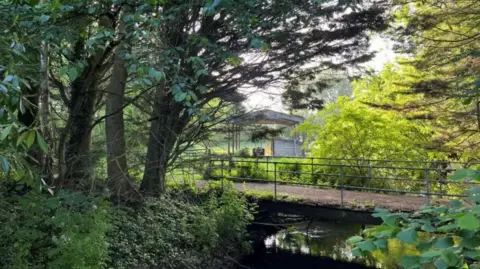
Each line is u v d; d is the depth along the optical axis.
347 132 9.48
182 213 6.46
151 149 6.78
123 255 4.86
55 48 2.96
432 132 9.15
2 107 1.42
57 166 4.39
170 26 4.17
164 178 6.98
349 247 8.33
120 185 5.72
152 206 6.24
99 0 2.72
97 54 3.82
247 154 8.73
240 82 6.47
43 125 3.67
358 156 9.41
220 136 8.02
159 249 5.48
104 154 6.22
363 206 6.11
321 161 9.69
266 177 9.53
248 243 7.32
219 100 7.13
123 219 5.28
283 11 3.81
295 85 7.09
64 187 4.78
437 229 1.14
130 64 2.72
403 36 7.55
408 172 8.91
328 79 7.21
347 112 9.38
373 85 10.16
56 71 4.89
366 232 1.43
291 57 6.21
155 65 2.81
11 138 1.51
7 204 3.71
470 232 1.04
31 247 3.74
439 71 7.06
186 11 4.00
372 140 9.32
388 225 1.25
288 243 8.93
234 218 6.87
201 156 7.55
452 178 1.19
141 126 6.77
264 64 6.33
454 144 7.50
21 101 1.65
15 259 3.39
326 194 7.29
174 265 5.49
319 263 7.54
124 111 7.07
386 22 6.45
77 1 2.65
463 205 1.22
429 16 6.72
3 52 2.12
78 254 3.49
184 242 6.06
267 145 15.79
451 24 6.75
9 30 2.32
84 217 3.86
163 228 5.82
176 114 6.39
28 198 3.59
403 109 7.61
